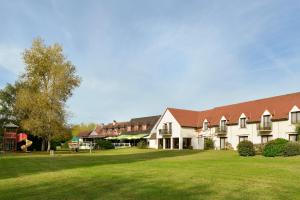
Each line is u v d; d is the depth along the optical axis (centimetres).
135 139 8688
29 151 6372
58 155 4603
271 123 5184
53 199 1269
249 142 3775
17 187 1561
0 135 6519
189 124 6925
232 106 6444
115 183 1628
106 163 2930
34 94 5853
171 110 7138
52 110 5853
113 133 9925
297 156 3322
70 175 1988
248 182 1634
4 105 7944
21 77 6109
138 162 2988
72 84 6069
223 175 1902
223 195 1320
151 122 8619
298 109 4800
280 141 3597
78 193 1386
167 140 7231
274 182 1633
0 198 1294
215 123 6350
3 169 2447
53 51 6031
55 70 5884
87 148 7594
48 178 1866
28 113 6169
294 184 1573
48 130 5875
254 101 5991
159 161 3069
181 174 1958
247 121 5581
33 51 5997
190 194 1341
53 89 5862
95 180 1744
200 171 2114
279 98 5500
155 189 1454
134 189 1460
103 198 1278
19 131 6894
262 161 2883
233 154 4119
